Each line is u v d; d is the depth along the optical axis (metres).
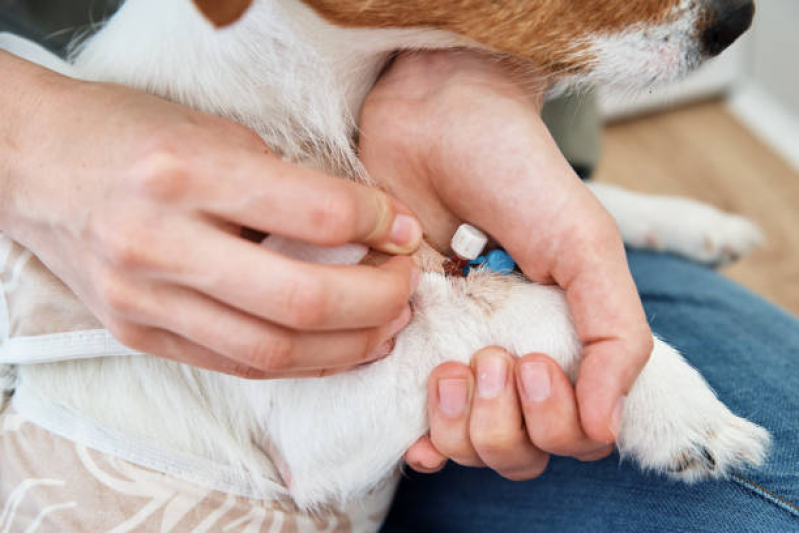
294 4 0.49
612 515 0.54
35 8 0.63
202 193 0.44
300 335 0.45
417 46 0.50
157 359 0.54
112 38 0.53
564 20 0.48
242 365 0.48
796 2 1.17
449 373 0.49
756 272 1.06
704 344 0.60
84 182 0.46
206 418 0.54
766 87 1.25
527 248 0.48
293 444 0.53
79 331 0.51
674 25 0.48
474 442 0.48
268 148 0.49
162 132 0.46
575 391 0.48
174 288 0.45
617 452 0.55
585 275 0.47
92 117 0.48
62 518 0.51
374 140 0.50
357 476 0.53
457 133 0.48
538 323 0.49
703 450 0.50
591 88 0.51
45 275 0.51
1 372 0.55
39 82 0.50
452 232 0.51
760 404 0.55
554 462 0.57
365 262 0.48
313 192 0.44
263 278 0.44
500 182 0.48
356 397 0.51
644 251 0.74
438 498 0.61
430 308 0.50
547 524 0.56
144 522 0.51
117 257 0.45
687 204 0.78
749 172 1.19
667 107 1.25
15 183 0.48
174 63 0.51
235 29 0.50
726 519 0.50
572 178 0.47
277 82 0.51
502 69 0.50
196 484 0.52
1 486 0.53
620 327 0.46
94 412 0.53
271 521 0.53
